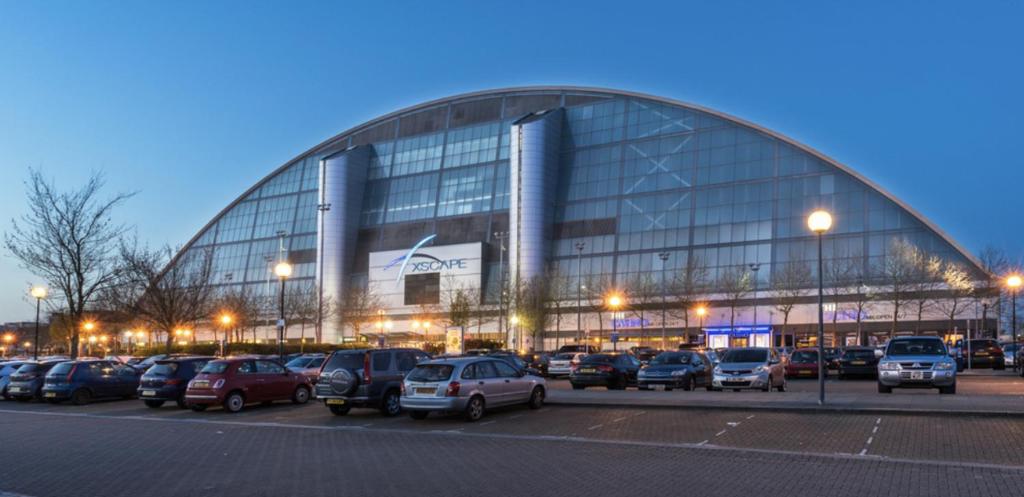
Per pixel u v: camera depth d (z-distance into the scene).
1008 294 62.97
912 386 23.91
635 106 91.88
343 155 102.25
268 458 14.88
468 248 92.00
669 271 82.69
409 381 20.89
